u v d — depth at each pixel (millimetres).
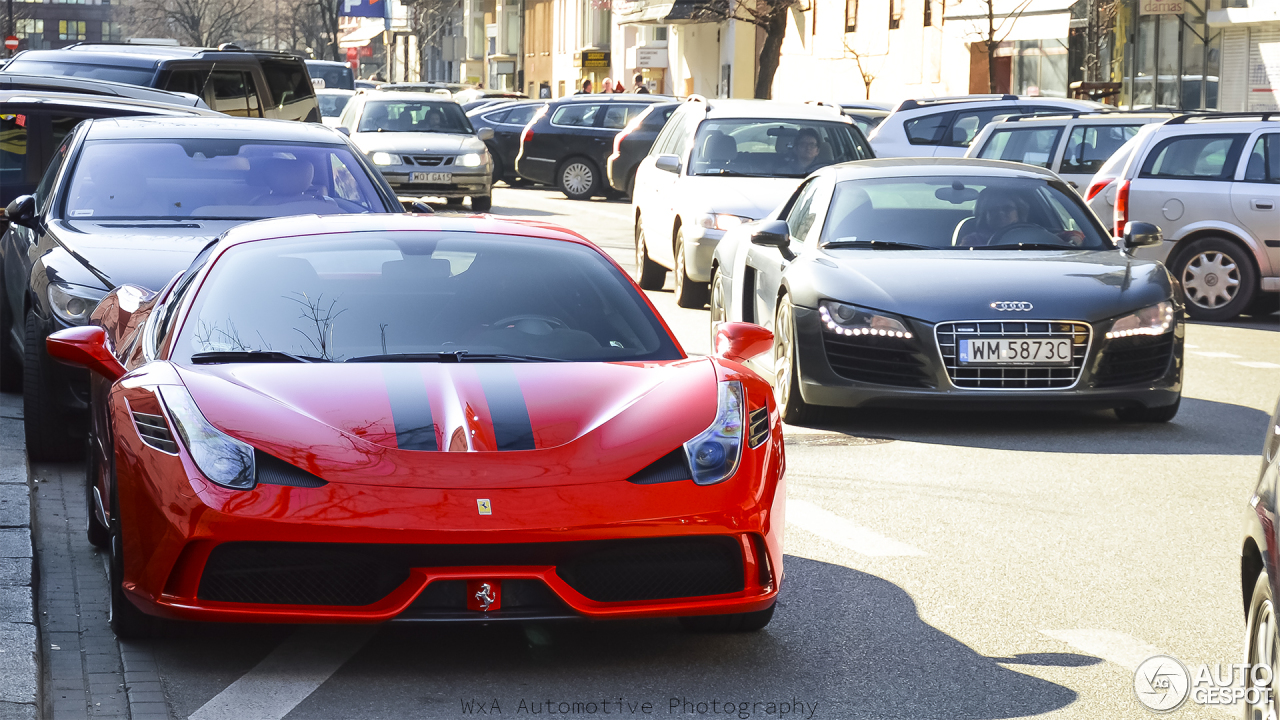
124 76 31562
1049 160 35031
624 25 113938
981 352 16672
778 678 9047
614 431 9102
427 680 8898
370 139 50719
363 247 11102
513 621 8633
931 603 10664
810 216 19656
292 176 17484
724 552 9039
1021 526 12969
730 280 21750
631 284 11102
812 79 89750
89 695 8578
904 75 77500
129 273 14484
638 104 60094
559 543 8562
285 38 185125
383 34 193500
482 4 165375
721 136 29203
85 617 10062
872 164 20297
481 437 8891
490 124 66938
